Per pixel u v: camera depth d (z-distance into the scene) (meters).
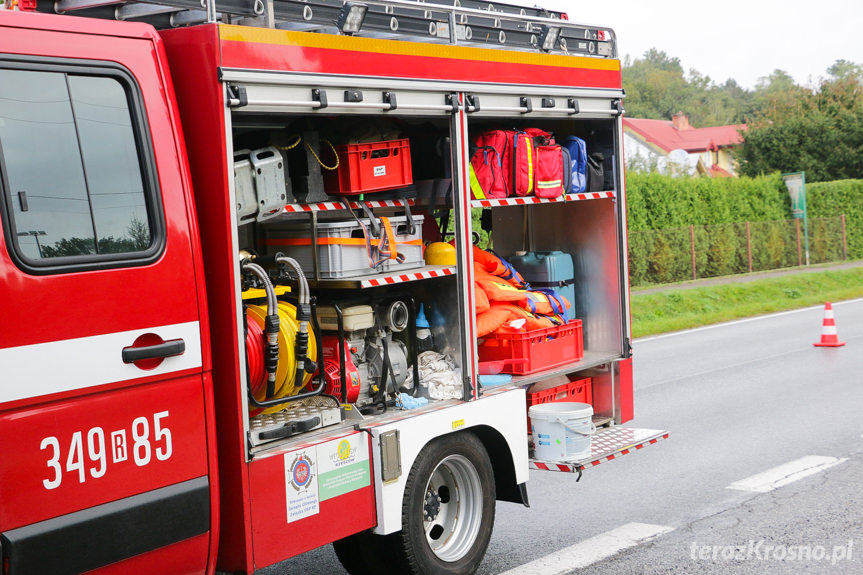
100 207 3.79
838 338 16.23
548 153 6.57
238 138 5.11
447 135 5.86
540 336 6.56
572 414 6.24
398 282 5.32
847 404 10.58
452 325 5.69
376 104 4.98
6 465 3.43
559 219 7.46
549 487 7.75
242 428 4.26
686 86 112.88
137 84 3.98
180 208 4.06
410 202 5.99
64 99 3.73
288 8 4.82
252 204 4.63
